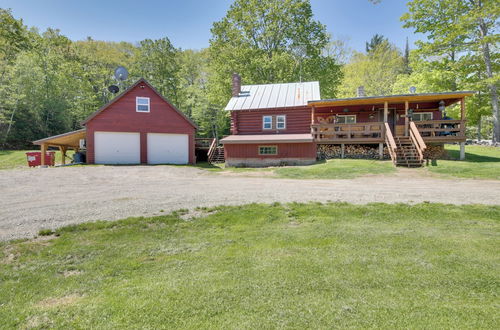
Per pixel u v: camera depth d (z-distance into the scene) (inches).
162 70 1413.6
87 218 222.4
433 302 101.0
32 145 1279.5
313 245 161.2
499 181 386.3
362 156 666.2
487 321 88.8
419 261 136.3
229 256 147.9
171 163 792.9
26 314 99.7
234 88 895.7
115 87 759.7
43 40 1414.9
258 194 316.8
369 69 1600.6
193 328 89.2
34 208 255.3
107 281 123.6
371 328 86.9
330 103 676.1
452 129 593.3
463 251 147.8
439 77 895.1
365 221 207.8
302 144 696.4
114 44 1905.8
